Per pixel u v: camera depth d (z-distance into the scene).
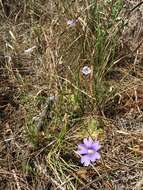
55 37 0.30
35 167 0.23
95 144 0.22
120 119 0.25
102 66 0.27
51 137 0.24
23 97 0.26
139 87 0.27
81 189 0.21
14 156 0.23
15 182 0.22
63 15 0.31
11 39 0.32
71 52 0.28
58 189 0.21
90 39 0.28
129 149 0.23
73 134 0.24
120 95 0.26
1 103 0.27
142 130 0.24
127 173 0.22
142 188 0.21
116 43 0.28
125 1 0.31
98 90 0.25
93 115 0.25
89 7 0.29
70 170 0.22
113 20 0.28
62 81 0.27
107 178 0.22
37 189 0.22
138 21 0.30
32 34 0.32
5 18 0.34
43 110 0.25
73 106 0.25
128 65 0.29
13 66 0.30
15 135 0.24
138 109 0.25
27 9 0.34
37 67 0.29
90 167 0.22
